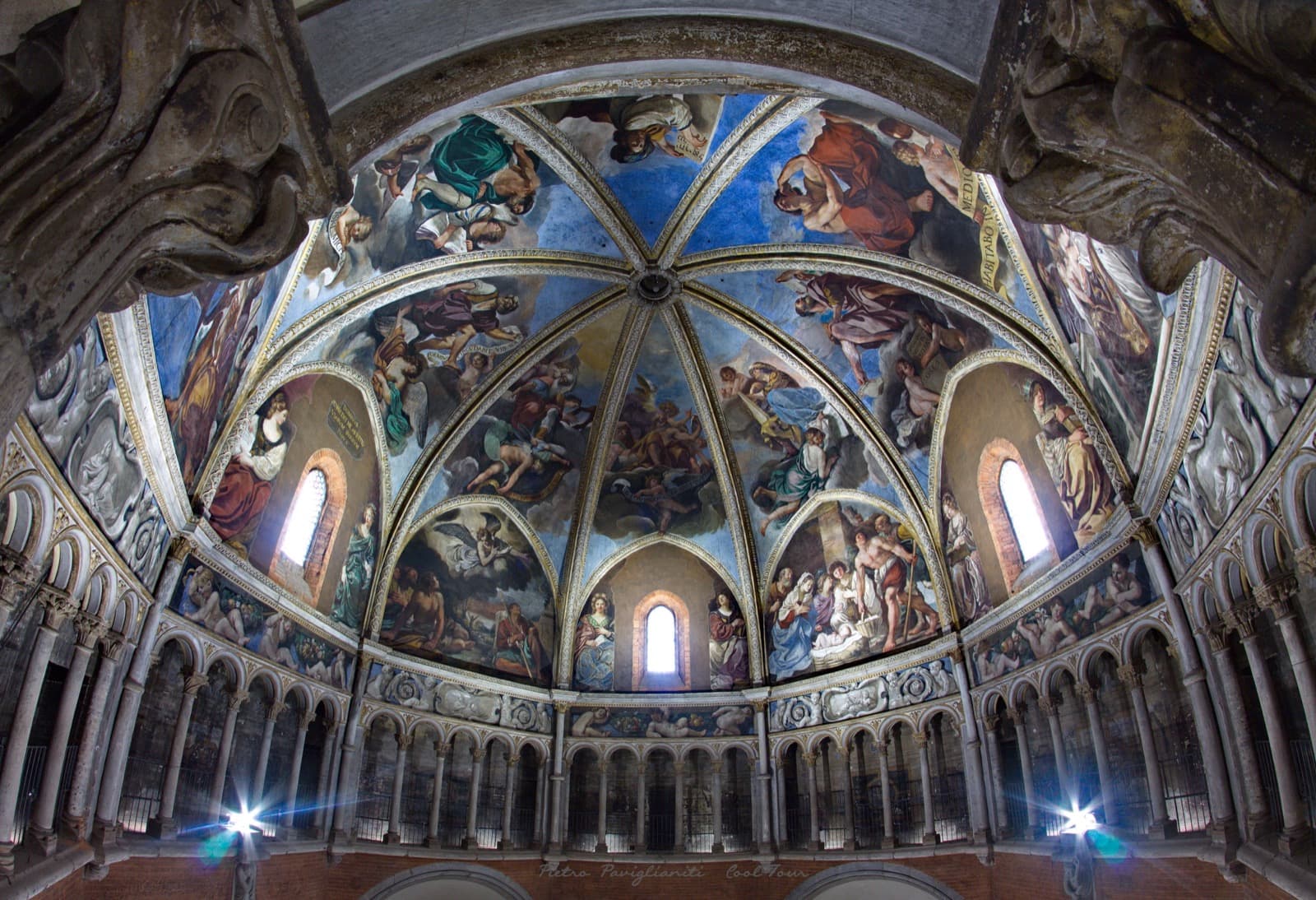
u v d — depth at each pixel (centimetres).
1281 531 1239
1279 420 1173
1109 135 531
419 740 2598
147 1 506
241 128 557
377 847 2373
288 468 2164
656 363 2812
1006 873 2177
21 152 501
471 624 2833
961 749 2406
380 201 1956
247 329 1766
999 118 642
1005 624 2278
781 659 2956
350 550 2466
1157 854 1678
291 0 585
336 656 2397
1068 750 2033
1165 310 1378
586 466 2988
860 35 789
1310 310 435
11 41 573
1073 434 1972
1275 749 1370
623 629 3064
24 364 496
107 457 1366
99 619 1465
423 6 744
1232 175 465
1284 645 1363
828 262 2311
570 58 861
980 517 2369
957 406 2402
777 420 2862
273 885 2042
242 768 2005
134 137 531
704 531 3088
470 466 2823
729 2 800
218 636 1905
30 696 1247
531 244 2355
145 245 558
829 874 2580
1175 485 1580
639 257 2464
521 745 2808
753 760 2852
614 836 2803
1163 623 1722
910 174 1925
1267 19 418
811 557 2966
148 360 1382
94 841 1495
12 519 1136
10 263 483
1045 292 1791
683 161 2212
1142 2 483
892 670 2627
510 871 2622
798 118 1973
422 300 2344
